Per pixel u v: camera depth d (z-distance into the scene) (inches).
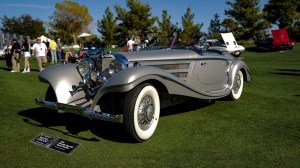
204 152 156.3
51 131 190.4
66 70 201.0
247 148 160.1
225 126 196.4
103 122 208.2
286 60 685.3
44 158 151.4
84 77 193.8
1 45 1018.1
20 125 201.8
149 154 155.2
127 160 148.5
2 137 179.6
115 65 181.9
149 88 169.5
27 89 335.6
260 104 251.4
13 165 143.6
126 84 158.9
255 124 199.0
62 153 157.4
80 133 186.9
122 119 160.6
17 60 531.2
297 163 142.5
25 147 165.2
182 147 163.3
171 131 188.7
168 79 178.9
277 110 231.6
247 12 1521.9
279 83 355.9
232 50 890.1
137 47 238.8
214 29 1641.2
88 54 198.7
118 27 1534.2
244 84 351.9
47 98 209.3
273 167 138.8
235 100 266.8
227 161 145.4
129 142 171.8
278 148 159.5
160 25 1341.0
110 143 170.6
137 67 168.9
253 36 1561.3
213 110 235.5
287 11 1668.3
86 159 150.0
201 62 223.0
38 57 534.0
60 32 2377.0
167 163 144.6
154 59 198.1
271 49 1064.2
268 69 506.0
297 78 393.7
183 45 231.1
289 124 197.3
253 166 139.9
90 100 189.9
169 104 204.2
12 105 257.9
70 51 737.0
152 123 175.3
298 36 1667.1
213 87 238.4
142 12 1514.5
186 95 193.3
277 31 1029.8
